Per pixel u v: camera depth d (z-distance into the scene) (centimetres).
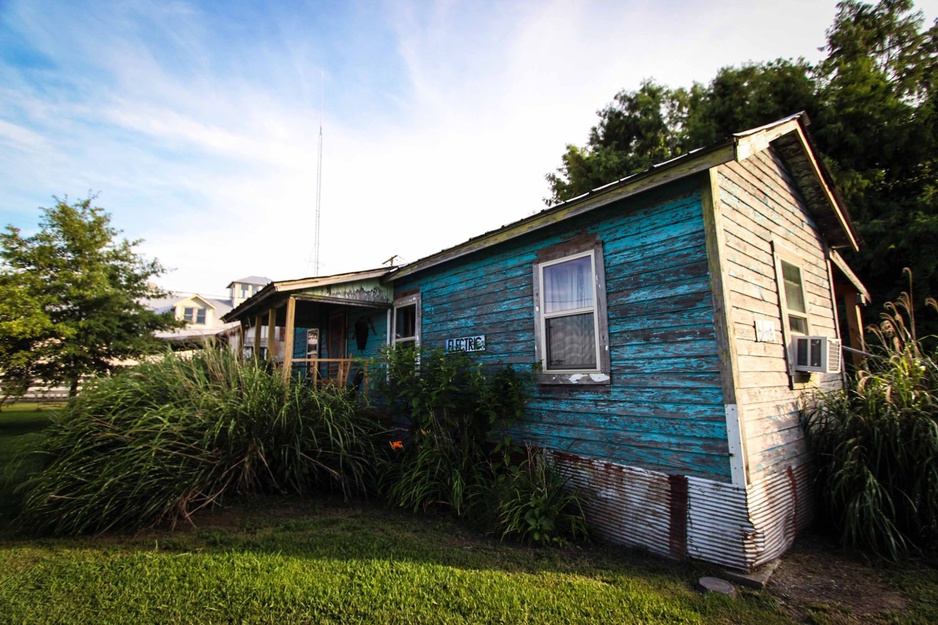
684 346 428
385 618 299
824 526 473
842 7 1508
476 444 595
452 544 438
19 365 1159
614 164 1797
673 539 412
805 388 536
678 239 443
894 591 341
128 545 424
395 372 631
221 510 526
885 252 1065
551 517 454
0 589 337
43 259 1263
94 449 508
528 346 591
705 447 404
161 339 1521
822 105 1305
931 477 387
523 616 302
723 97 1608
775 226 556
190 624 292
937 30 1337
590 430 502
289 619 297
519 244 621
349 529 475
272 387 613
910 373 448
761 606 320
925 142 1173
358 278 857
